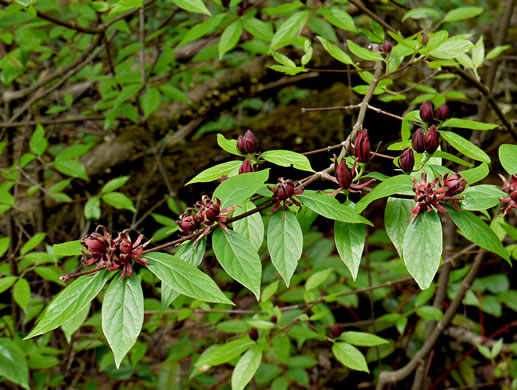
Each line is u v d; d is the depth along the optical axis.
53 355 3.29
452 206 1.06
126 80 2.99
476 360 3.38
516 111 3.14
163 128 3.67
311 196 1.10
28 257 2.35
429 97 2.24
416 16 2.16
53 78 3.16
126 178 2.66
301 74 3.73
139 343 2.82
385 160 3.28
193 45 3.76
